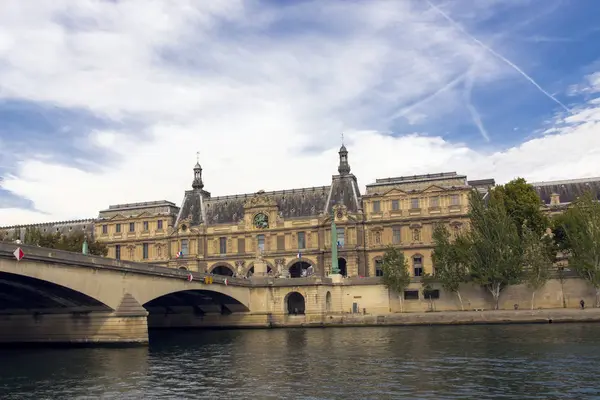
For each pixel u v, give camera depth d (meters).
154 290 73.38
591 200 97.50
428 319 92.38
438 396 36.91
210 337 82.19
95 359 56.75
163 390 41.06
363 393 38.47
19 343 70.19
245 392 39.91
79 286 61.00
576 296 95.75
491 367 46.16
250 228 129.38
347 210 124.06
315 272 123.06
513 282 95.19
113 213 143.50
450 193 118.12
